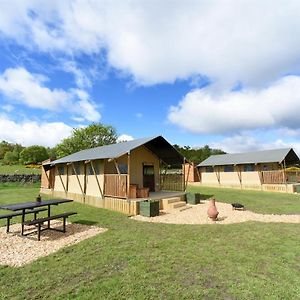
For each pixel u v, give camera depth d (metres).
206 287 4.34
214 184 31.48
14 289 4.32
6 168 38.59
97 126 49.22
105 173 14.23
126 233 8.10
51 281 4.60
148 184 17.38
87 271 5.03
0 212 11.80
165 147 16.38
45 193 20.28
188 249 6.39
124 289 4.26
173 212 12.47
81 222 9.88
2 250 6.44
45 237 7.66
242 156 30.25
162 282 4.52
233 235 7.79
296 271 4.99
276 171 25.11
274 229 8.53
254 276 4.76
